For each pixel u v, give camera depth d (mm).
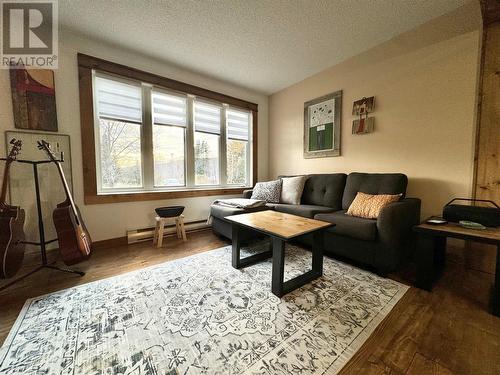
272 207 2711
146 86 2639
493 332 1103
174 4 1797
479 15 1772
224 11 1877
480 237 1263
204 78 3115
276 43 2352
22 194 1969
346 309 1298
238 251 1862
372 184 2277
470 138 1856
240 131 3639
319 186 2797
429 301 1369
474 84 1821
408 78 2195
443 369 901
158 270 1814
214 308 1310
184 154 3027
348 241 1885
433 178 2072
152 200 2695
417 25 2090
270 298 1414
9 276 1515
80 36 2188
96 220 2336
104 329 1133
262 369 905
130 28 2098
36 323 1175
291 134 3541
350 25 2074
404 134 2252
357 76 2611
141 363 933
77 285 1577
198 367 914
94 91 2309
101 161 2420
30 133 1983
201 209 3146
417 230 1503
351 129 2701
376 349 1006
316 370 899
